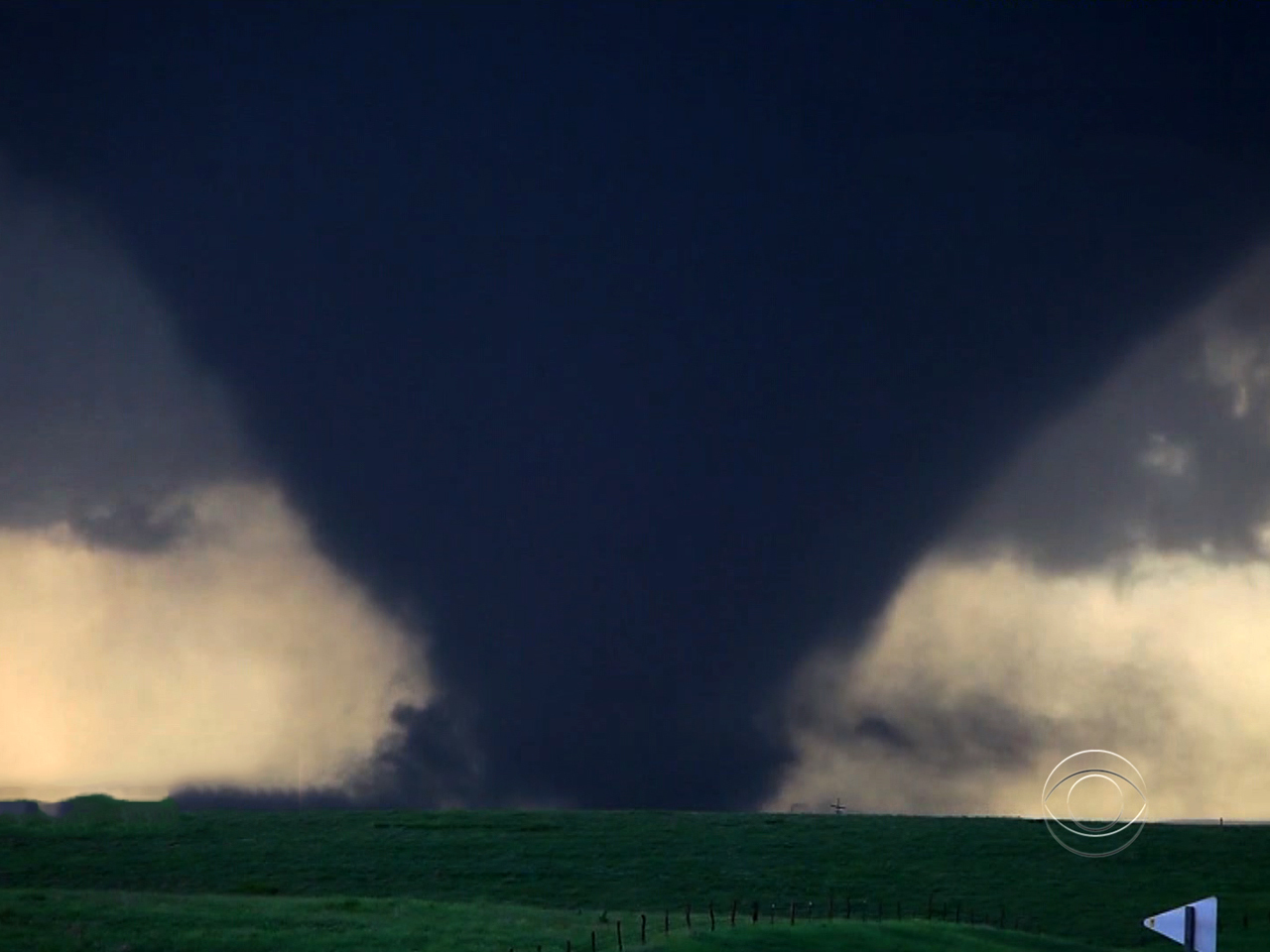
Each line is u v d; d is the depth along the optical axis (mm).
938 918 79812
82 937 58250
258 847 99250
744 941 55938
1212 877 92688
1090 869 94812
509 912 71125
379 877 89562
